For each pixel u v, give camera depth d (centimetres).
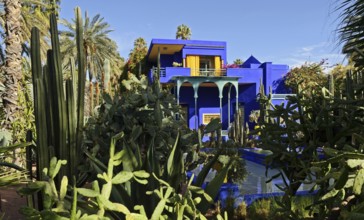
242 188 694
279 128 278
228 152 424
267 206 452
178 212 184
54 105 275
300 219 254
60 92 274
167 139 345
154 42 2205
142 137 345
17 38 827
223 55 2361
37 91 247
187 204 191
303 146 275
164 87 2241
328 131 248
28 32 1453
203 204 251
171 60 2544
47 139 262
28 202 247
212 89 2369
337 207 185
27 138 300
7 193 379
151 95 369
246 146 1380
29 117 799
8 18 830
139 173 190
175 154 259
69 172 282
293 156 258
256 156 1132
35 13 1614
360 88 251
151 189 232
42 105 249
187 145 340
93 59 3009
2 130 650
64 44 2814
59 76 275
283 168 280
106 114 368
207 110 2355
